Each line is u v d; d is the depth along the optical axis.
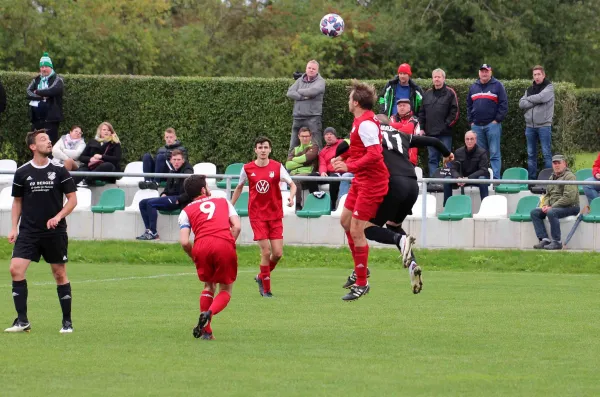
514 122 53.06
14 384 17.69
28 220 23.52
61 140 51.56
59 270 23.83
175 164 46.25
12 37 80.38
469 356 20.59
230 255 22.67
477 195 47.91
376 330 24.12
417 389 17.30
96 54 82.56
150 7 92.25
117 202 46.53
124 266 40.97
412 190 25.22
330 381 17.95
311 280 35.81
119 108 57.97
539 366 19.48
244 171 31.77
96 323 25.17
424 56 98.75
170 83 57.38
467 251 41.47
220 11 100.38
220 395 16.80
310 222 44.41
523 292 32.12
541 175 49.53
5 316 26.38
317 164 47.03
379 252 41.94
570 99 53.94
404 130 26.08
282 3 103.06
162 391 17.11
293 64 93.50
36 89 54.34
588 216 41.59
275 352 20.98
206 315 22.09
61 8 82.75
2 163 55.31
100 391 17.11
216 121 57.00
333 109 55.00
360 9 103.62
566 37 101.75
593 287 33.56
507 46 98.31
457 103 50.22
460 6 96.81
